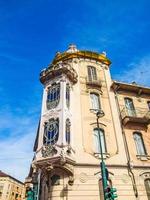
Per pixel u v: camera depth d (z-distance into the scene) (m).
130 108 20.78
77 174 14.65
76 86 20.14
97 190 14.27
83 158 15.55
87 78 21.30
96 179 14.79
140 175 15.98
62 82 18.73
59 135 15.26
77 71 21.64
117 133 17.95
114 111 19.55
